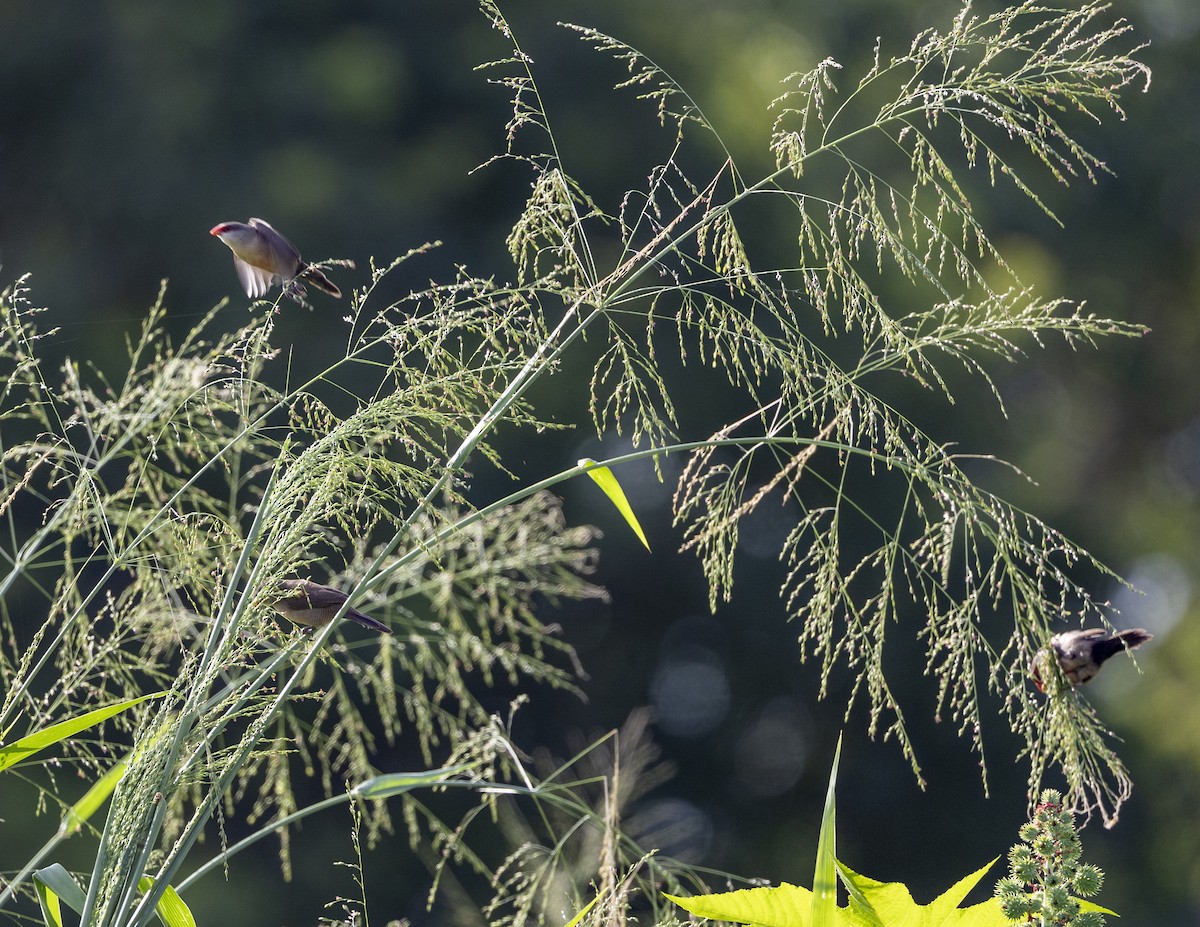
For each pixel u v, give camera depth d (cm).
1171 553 2492
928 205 1727
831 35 1925
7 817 1220
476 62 1788
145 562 454
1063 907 366
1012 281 1908
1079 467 2497
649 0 1883
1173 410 2478
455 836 525
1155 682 2250
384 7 1816
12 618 1308
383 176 1736
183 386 418
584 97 1800
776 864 1745
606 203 1731
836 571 447
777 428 459
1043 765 424
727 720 1770
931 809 1752
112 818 385
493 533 624
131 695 462
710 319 471
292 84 1731
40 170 1748
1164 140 2200
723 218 471
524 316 454
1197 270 2345
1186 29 2259
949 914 381
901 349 458
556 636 1697
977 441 1869
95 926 371
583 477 1630
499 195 1772
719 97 1808
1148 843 2052
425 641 598
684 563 1697
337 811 1462
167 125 1705
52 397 434
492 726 519
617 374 1570
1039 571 436
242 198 1677
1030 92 451
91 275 1681
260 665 412
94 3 1752
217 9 1756
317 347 1591
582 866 512
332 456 414
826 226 1672
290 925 1402
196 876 387
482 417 446
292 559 410
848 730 1770
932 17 1894
